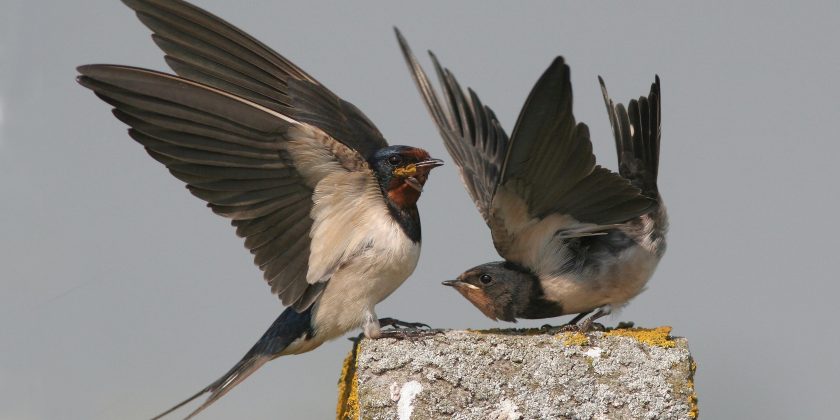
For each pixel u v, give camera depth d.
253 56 12.21
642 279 11.82
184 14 11.70
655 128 12.25
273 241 10.99
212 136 10.45
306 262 11.07
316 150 10.72
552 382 10.13
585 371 10.16
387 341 10.52
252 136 10.55
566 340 10.30
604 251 11.80
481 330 11.16
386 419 10.12
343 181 10.91
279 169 10.73
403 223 11.20
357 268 11.07
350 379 11.38
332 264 11.08
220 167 10.59
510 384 10.14
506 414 10.05
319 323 11.27
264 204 10.82
